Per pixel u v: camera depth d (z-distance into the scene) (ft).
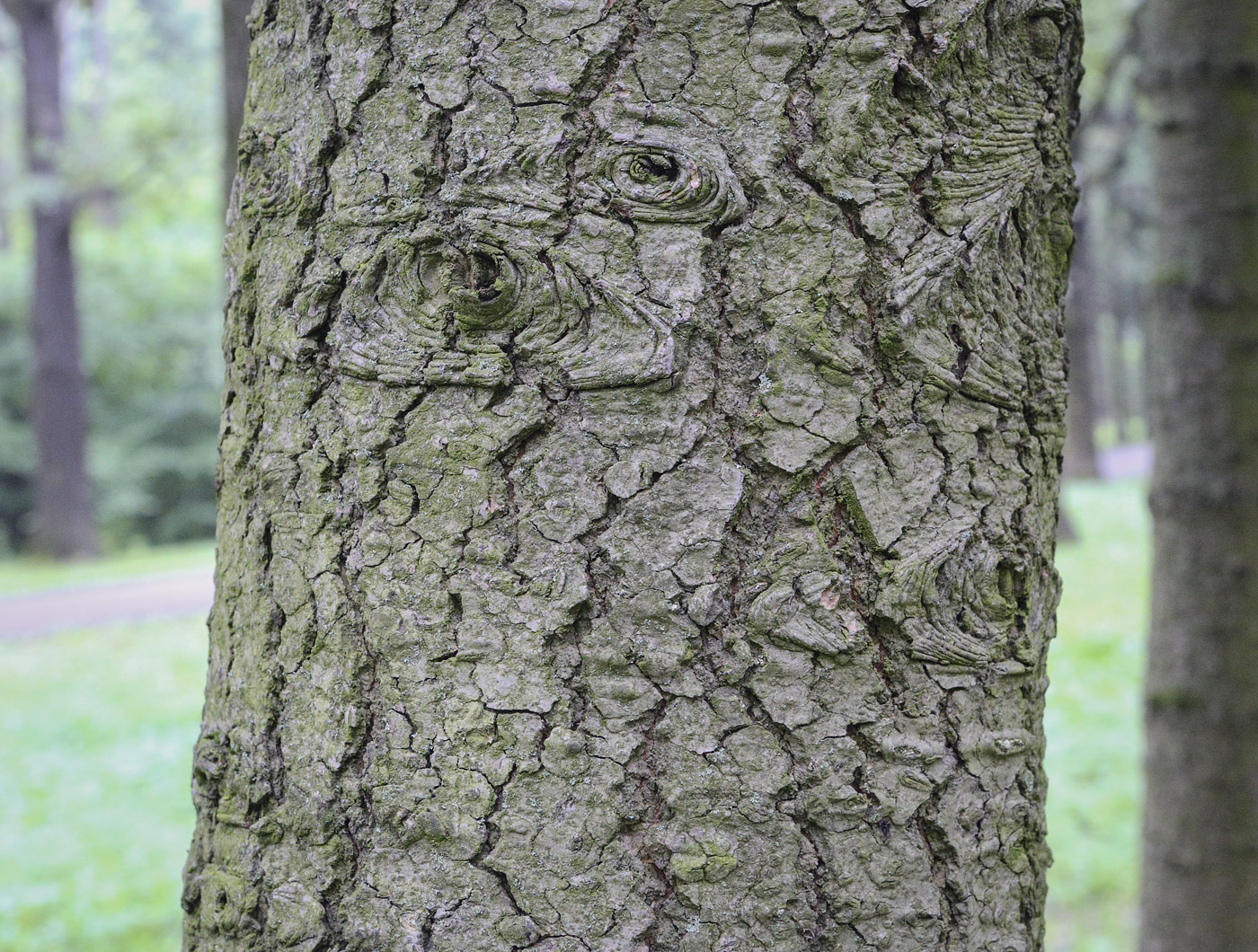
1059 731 17.43
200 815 4.78
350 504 4.57
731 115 4.50
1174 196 7.20
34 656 27.96
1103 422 126.31
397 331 4.54
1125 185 25.88
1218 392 7.07
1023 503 4.68
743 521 4.50
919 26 4.55
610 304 4.48
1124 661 20.70
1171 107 7.16
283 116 4.69
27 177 50.11
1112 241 51.03
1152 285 7.41
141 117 47.60
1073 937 11.76
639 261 4.48
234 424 4.77
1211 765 7.18
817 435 4.50
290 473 4.63
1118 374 96.68
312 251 4.62
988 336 4.62
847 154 4.51
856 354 4.52
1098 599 25.49
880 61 4.52
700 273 4.49
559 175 4.49
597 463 4.49
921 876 4.54
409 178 4.54
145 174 49.67
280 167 4.68
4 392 62.08
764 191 4.50
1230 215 7.00
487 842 4.49
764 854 4.48
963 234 4.58
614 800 4.47
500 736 4.49
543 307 4.49
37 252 52.29
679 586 4.48
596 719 4.48
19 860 14.64
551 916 4.48
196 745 4.79
